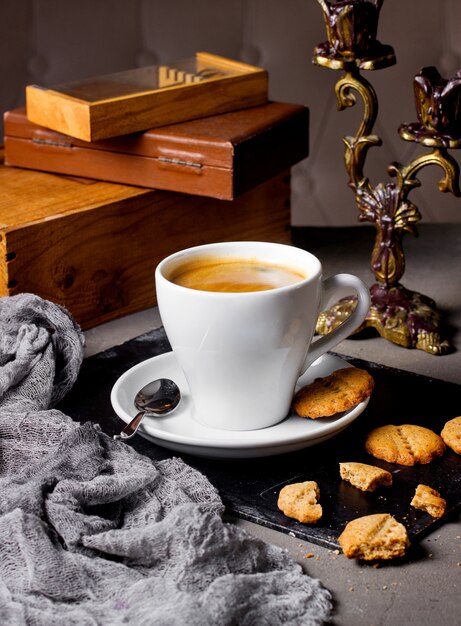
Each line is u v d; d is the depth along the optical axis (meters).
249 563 0.73
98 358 0.96
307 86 1.63
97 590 0.72
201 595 0.70
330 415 0.83
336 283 0.87
